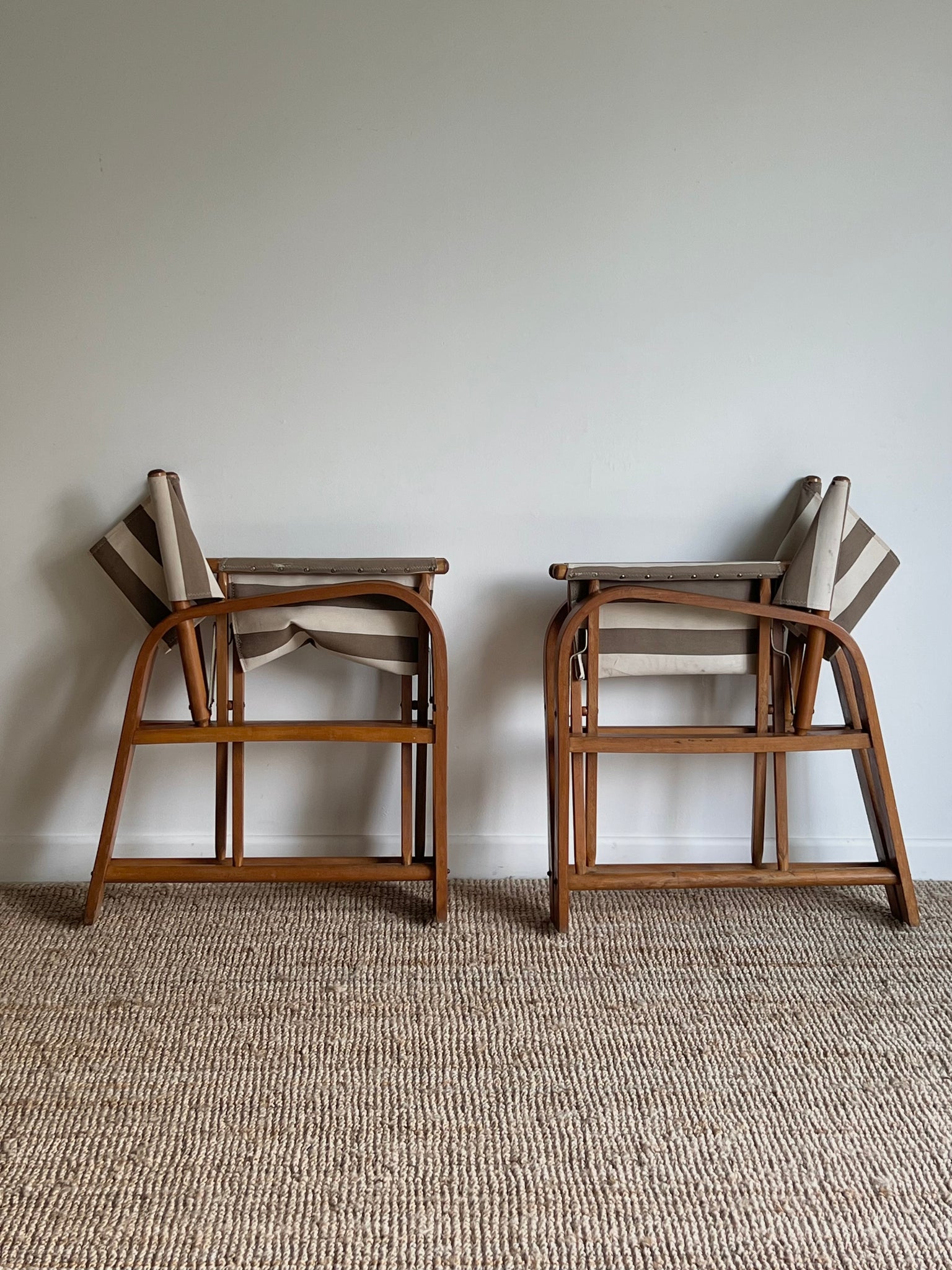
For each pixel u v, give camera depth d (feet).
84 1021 5.29
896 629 7.04
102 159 6.46
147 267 6.57
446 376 6.72
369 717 7.05
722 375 6.75
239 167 6.49
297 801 7.16
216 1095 4.71
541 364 6.72
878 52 6.47
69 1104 4.64
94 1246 3.83
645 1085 4.82
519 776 7.15
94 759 7.07
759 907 6.68
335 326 6.65
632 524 6.89
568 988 5.66
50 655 6.97
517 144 6.51
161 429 6.73
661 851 7.29
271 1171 4.23
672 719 7.12
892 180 6.57
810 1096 4.75
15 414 6.68
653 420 6.79
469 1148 4.38
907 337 6.72
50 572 6.86
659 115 6.51
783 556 6.68
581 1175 4.22
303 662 7.00
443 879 6.39
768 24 6.45
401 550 6.89
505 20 6.41
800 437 6.81
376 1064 4.95
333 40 6.41
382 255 6.59
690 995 5.61
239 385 6.70
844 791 7.23
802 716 6.45
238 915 6.49
